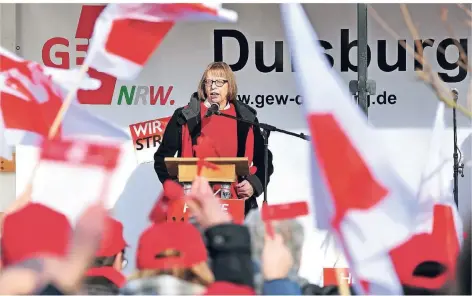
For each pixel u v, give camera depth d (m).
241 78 24.44
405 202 15.06
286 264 13.32
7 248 12.17
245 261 12.79
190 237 12.85
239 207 19.55
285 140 24.34
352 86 21.00
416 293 14.51
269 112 24.47
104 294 13.36
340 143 14.92
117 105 24.28
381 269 14.73
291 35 15.79
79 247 12.29
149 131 24.39
